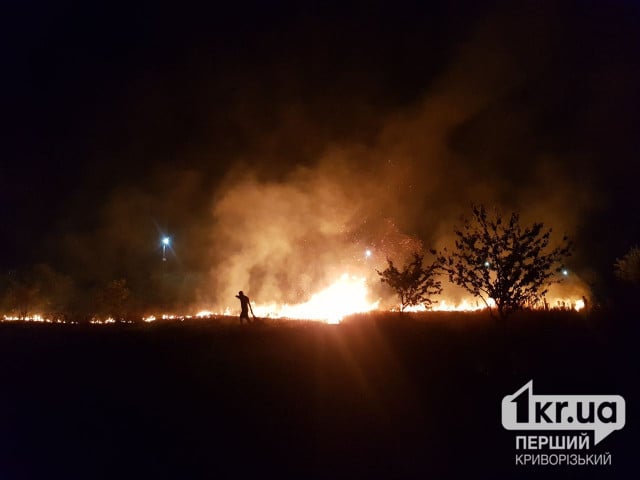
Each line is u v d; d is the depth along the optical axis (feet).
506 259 41.81
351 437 25.54
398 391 32.27
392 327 53.78
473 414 27.91
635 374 32.24
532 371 33.91
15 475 22.86
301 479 21.49
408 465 22.61
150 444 25.58
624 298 52.37
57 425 28.68
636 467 22.38
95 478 22.33
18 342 57.52
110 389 35.24
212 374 38.06
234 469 22.54
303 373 37.45
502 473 22.00
